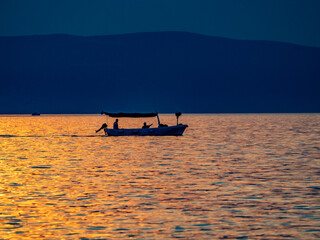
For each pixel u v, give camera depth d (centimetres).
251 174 7556
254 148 12475
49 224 4538
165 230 4344
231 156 10438
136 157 10344
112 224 4534
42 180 7044
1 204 5341
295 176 7319
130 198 5653
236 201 5459
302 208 5106
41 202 5441
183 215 4844
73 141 15350
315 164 8875
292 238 4112
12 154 11200
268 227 4425
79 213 4934
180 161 9506
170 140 15350
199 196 5750
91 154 11069
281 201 5447
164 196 5762
